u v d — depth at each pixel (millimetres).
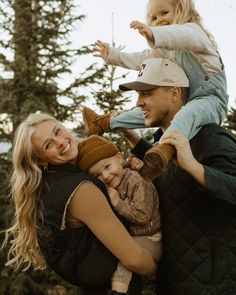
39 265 2715
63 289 8141
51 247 2508
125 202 2453
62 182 2467
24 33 9289
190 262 2496
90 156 2514
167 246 2578
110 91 6859
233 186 2326
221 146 2465
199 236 2496
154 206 2547
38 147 2525
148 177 2316
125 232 2416
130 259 2395
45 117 2584
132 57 2969
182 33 2512
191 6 2738
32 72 9016
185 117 2510
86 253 2447
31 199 2578
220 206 2465
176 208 2551
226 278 2438
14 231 2854
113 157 2539
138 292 2557
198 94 2660
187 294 2500
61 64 9164
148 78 2645
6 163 8180
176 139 2311
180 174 2559
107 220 2398
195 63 2662
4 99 8781
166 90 2656
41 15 9438
